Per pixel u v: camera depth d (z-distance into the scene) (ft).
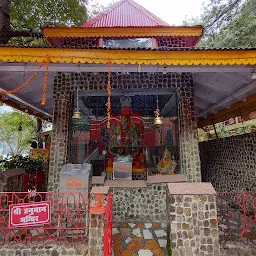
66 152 22.77
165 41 27.58
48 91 27.20
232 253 14.21
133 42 26.99
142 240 17.20
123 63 17.38
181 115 23.36
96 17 30.71
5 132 68.23
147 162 27.17
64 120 23.12
